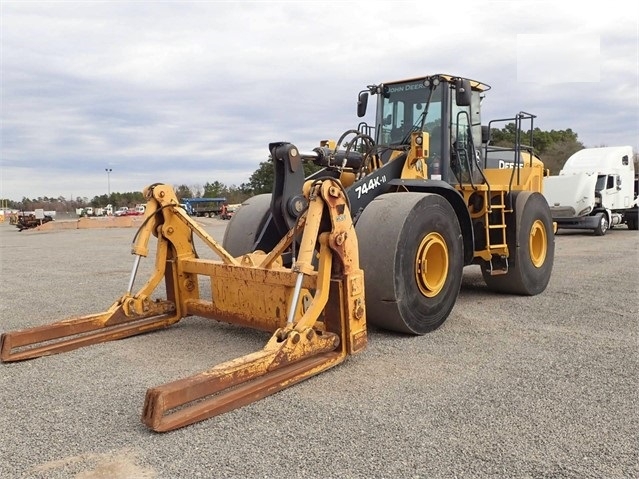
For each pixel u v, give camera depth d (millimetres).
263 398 3346
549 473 2492
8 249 15664
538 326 5129
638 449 2711
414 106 6312
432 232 4879
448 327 5094
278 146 4492
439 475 2480
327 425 2982
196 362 4082
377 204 4770
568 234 17875
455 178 6207
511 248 6520
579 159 18641
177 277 5043
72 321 4465
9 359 4082
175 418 2930
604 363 4012
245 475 2494
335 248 3812
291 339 3543
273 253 4199
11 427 3023
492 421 3025
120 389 3559
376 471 2514
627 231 19344
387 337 4723
